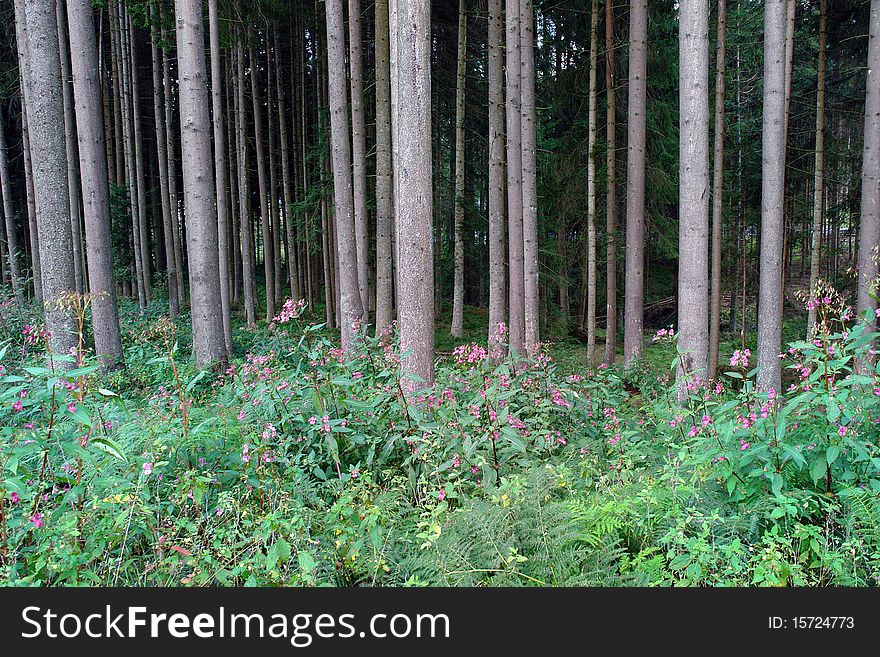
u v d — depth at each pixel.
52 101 8.02
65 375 2.93
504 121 14.73
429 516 3.40
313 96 20.66
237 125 17.22
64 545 2.69
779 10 7.96
